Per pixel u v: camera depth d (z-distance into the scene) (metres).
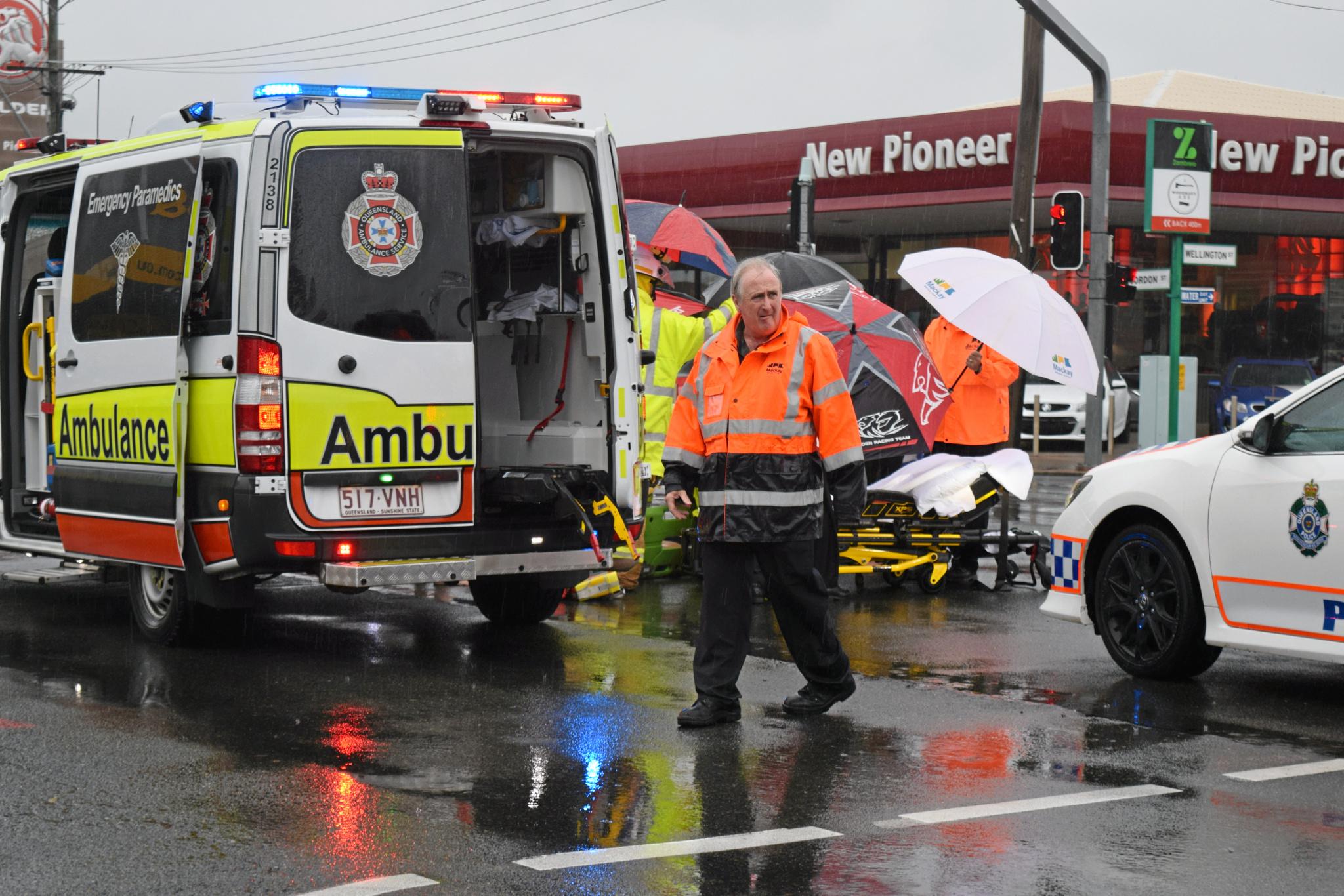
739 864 10.12
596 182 17.70
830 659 14.44
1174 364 39.22
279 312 15.76
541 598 19.12
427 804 11.41
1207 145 36.38
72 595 21.72
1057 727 14.20
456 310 16.48
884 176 65.56
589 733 13.67
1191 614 16.14
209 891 9.48
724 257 26.25
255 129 15.81
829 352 14.15
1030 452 56.12
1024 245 41.84
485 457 19.16
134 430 17.19
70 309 18.41
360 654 17.41
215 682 15.73
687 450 14.37
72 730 13.58
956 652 18.09
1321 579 14.96
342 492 16.03
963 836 10.79
